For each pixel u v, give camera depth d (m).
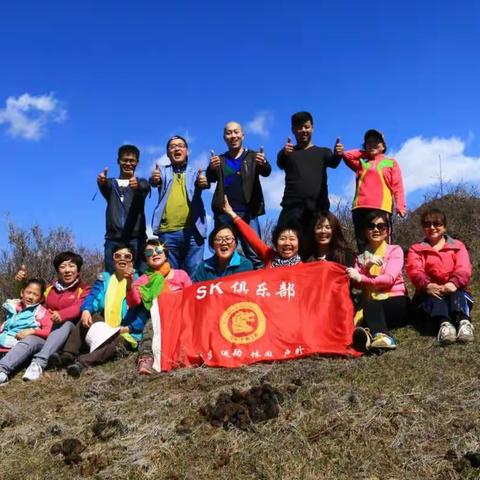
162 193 4.75
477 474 2.30
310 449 2.54
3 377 3.95
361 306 3.80
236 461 2.54
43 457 2.81
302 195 4.51
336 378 3.11
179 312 3.79
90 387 3.47
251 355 3.48
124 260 4.26
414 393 2.84
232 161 4.71
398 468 2.39
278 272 3.80
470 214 6.52
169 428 2.83
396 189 4.57
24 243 6.79
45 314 4.32
